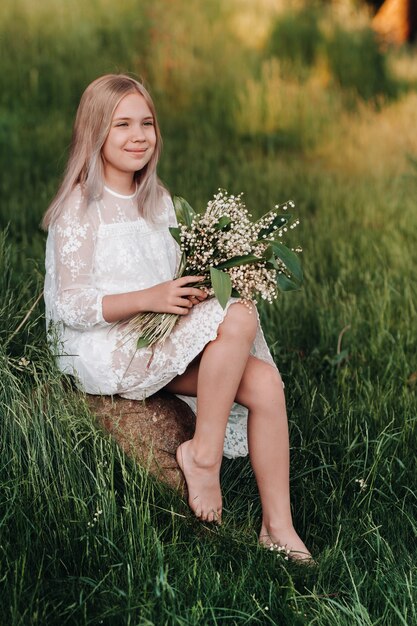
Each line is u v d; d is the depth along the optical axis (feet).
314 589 8.43
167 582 8.13
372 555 9.23
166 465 9.59
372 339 13.73
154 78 31.27
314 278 16.75
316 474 10.59
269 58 34.42
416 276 16.34
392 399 11.87
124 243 9.92
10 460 8.99
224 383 9.00
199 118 29.55
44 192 19.89
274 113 29.66
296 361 13.25
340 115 30.86
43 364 9.93
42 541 8.60
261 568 8.67
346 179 24.27
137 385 9.52
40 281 11.94
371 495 10.03
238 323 8.98
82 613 7.79
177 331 9.29
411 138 28.50
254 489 10.32
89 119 9.88
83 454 9.45
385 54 35.96
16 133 25.16
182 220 9.64
